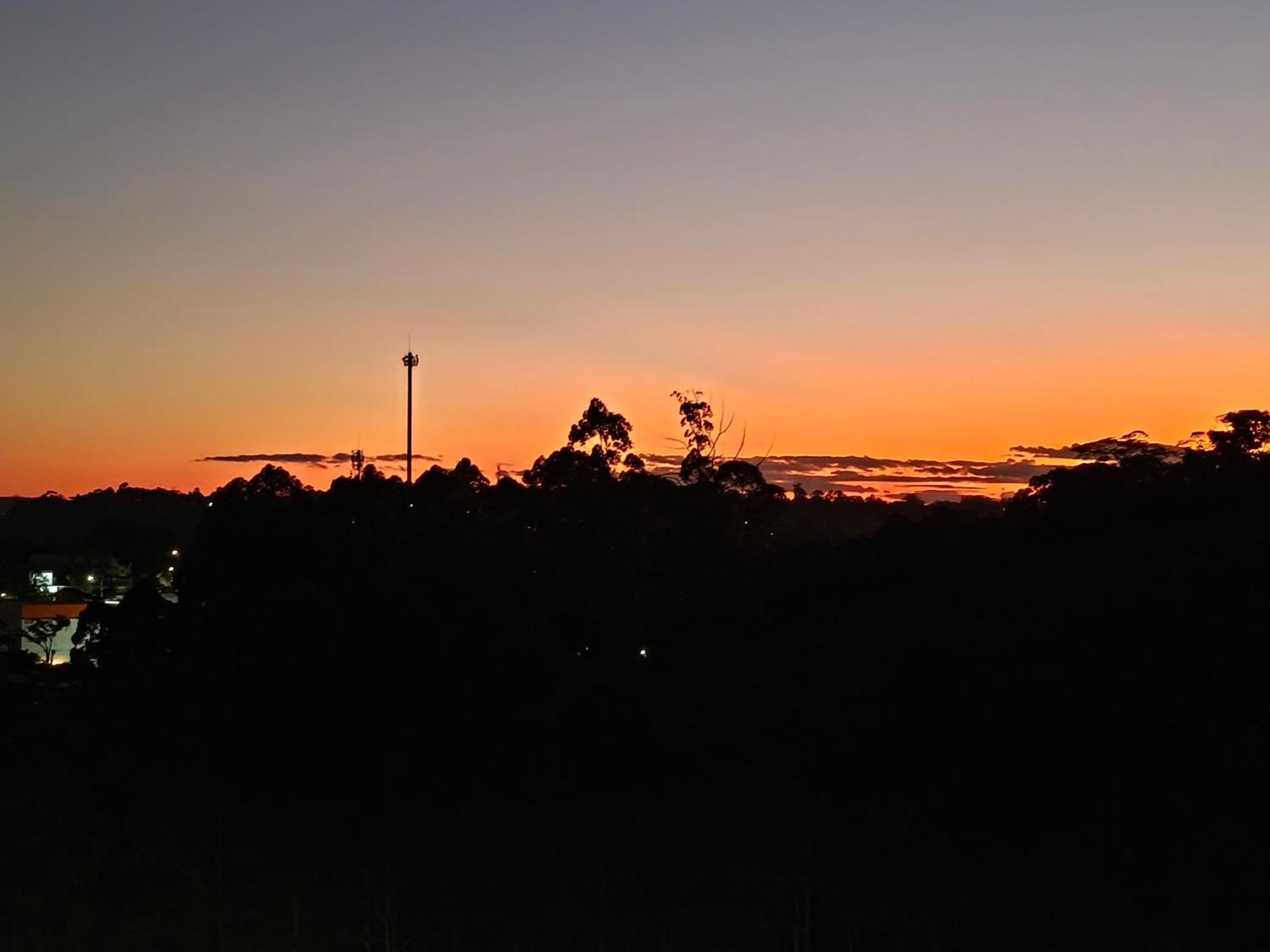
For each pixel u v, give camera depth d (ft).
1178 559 195.31
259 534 183.52
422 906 122.01
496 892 122.83
